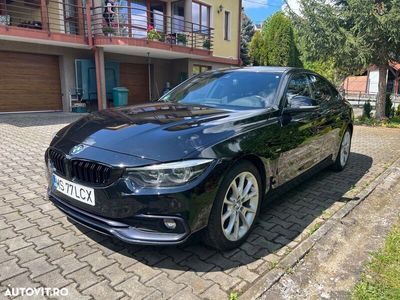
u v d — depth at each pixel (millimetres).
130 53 14742
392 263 2617
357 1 10703
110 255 2656
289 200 3982
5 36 10414
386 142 8211
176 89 4285
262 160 2941
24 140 6996
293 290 2287
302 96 3770
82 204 2539
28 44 11594
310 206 3809
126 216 2334
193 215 2324
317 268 2555
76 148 2635
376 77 29219
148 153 2361
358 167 5574
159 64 16906
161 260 2607
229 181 2607
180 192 2273
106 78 14336
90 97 13430
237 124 2850
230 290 2283
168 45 13844
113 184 2340
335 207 3799
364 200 4000
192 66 17250
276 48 27688
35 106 12281
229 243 2721
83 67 13031
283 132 3254
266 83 3643
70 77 12953
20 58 11641
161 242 2309
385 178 4887
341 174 5117
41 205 3580
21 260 2553
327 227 3207
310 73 4395
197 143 2463
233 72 4070
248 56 32750
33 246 2754
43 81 12398
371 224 3352
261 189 3068
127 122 2857
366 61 11727
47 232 2992
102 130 2768
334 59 12250
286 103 3463
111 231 2369
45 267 2475
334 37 11398
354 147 7461
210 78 4137
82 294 2195
